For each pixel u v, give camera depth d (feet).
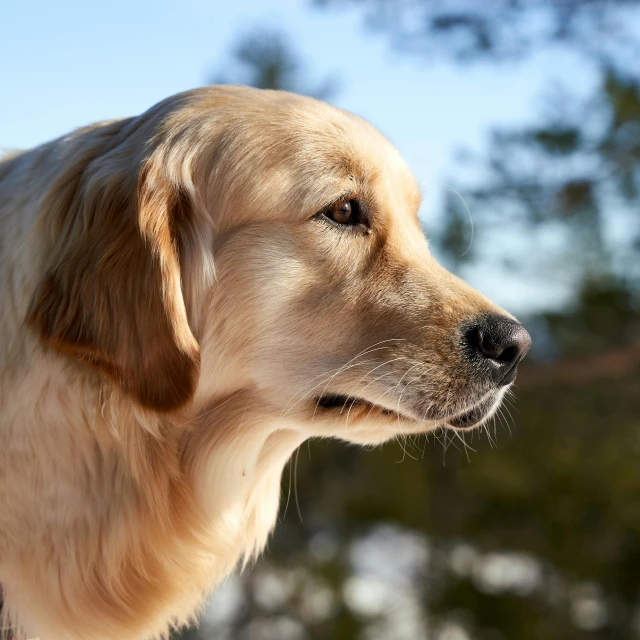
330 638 31.58
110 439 8.95
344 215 10.02
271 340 9.74
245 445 9.95
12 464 8.73
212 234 9.72
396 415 9.99
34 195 9.44
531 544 30.50
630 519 29.01
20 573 8.77
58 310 8.72
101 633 9.21
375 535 35.32
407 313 9.89
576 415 31.40
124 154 9.65
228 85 10.53
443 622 31.04
